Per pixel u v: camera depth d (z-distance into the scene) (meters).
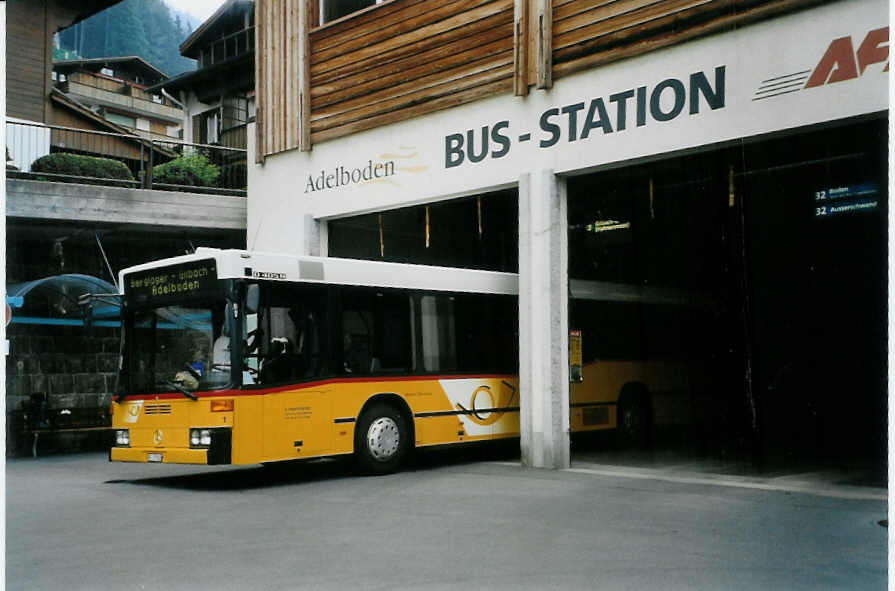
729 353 17.50
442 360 12.93
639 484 10.68
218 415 10.45
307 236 15.99
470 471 12.21
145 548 7.12
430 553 6.74
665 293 16.88
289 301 11.20
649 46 11.35
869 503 9.13
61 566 6.50
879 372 16.73
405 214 16.97
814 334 17.47
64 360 18.34
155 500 9.96
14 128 17.88
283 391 10.93
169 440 10.85
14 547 7.26
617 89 11.70
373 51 15.02
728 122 10.59
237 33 33.75
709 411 17.33
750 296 17.50
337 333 11.65
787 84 10.12
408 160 14.41
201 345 10.88
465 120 13.58
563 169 12.26
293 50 16.39
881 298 16.16
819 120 9.85
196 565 6.44
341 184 15.52
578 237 16.47
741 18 10.52
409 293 12.62
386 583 5.80
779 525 7.86
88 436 17.55
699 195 15.85
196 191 19.23
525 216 12.60
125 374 11.47
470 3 13.54
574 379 13.21
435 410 12.70
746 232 16.89
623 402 15.66
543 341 12.37
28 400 17.80
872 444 16.05
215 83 33.16
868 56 9.51
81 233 18.03
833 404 17.44
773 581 5.80
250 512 8.93
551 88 12.43
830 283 16.73
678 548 6.86
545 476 11.50
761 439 16.91
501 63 13.06
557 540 7.21
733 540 7.18
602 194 15.53
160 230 18.08
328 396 11.41
